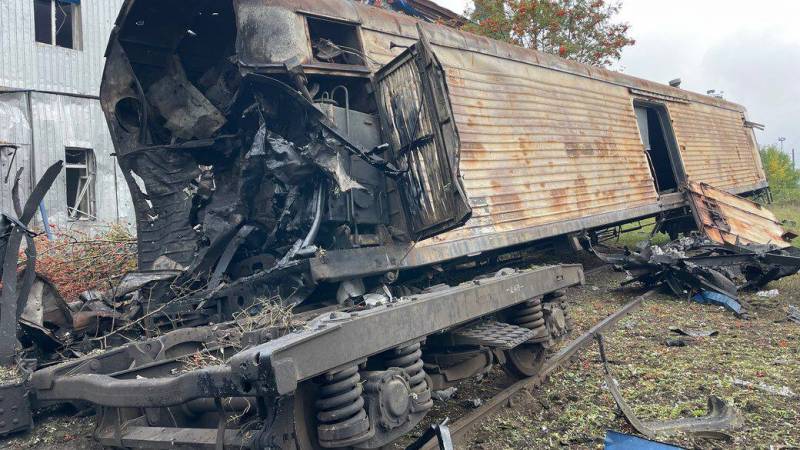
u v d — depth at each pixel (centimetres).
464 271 924
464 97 810
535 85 986
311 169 528
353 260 522
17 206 472
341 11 627
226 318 525
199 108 643
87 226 1431
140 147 655
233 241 584
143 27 624
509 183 854
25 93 1393
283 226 559
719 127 1767
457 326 427
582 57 2153
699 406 451
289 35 555
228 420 321
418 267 662
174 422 348
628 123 1277
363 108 622
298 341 237
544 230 899
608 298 952
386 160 586
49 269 790
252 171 582
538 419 433
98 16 1568
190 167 646
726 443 383
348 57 633
